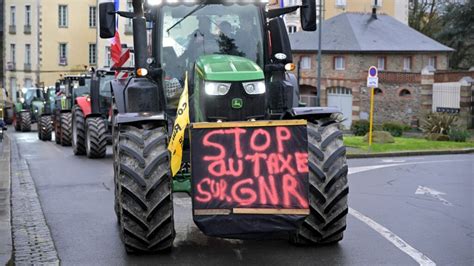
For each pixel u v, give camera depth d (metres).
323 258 7.53
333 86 51.03
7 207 10.52
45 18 70.81
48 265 7.41
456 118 34.62
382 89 47.12
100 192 12.55
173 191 7.99
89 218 10.02
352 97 49.69
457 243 8.41
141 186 7.21
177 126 7.45
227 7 8.59
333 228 7.84
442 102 44.03
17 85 73.50
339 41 50.97
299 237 7.91
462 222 9.85
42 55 71.12
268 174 6.94
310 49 51.47
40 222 9.75
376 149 24.25
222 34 8.54
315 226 7.79
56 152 22.41
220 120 7.56
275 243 8.20
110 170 16.22
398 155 23.42
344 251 7.86
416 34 52.94
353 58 49.66
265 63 8.55
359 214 10.38
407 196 12.48
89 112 20.70
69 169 16.52
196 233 8.79
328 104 51.56
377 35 51.56
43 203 11.38
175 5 8.53
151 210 7.25
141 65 8.25
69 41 71.38
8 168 16.17
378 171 17.02
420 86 45.31
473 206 11.33
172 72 8.48
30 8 71.69
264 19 8.66
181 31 8.52
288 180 6.93
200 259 7.50
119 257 7.66
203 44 8.50
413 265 7.31
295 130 7.00
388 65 49.91
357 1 68.75
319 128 7.77
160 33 8.52
